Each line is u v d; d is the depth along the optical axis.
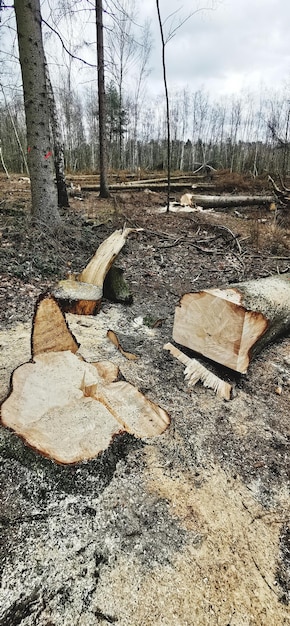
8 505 1.50
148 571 1.37
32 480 1.58
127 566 1.37
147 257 6.07
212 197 10.63
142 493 1.67
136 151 33.00
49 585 1.27
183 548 1.46
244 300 2.56
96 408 1.86
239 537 1.54
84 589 1.28
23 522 1.46
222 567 1.42
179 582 1.35
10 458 1.62
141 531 1.50
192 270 5.69
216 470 1.88
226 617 1.26
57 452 1.61
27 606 1.21
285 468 1.95
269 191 13.13
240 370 2.60
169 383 2.56
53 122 7.55
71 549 1.40
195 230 7.98
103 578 1.32
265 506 1.71
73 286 3.82
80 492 1.58
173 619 1.24
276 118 25.91
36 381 1.96
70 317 3.45
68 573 1.32
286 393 2.62
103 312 3.80
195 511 1.63
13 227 5.29
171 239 7.06
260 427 2.24
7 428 1.65
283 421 2.33
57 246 5.24
